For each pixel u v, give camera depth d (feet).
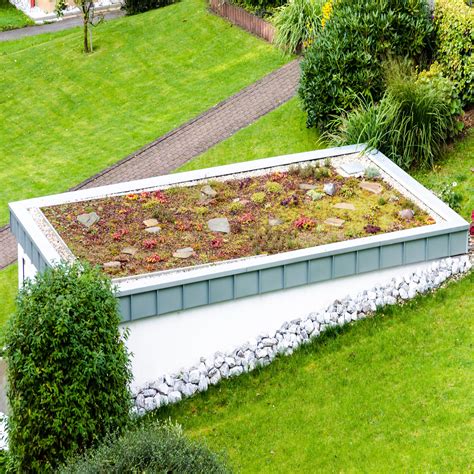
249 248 53.21
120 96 90.53
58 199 58.03
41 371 41.42
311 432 45.44
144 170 77.36
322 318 52.39
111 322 43.19
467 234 54.80
